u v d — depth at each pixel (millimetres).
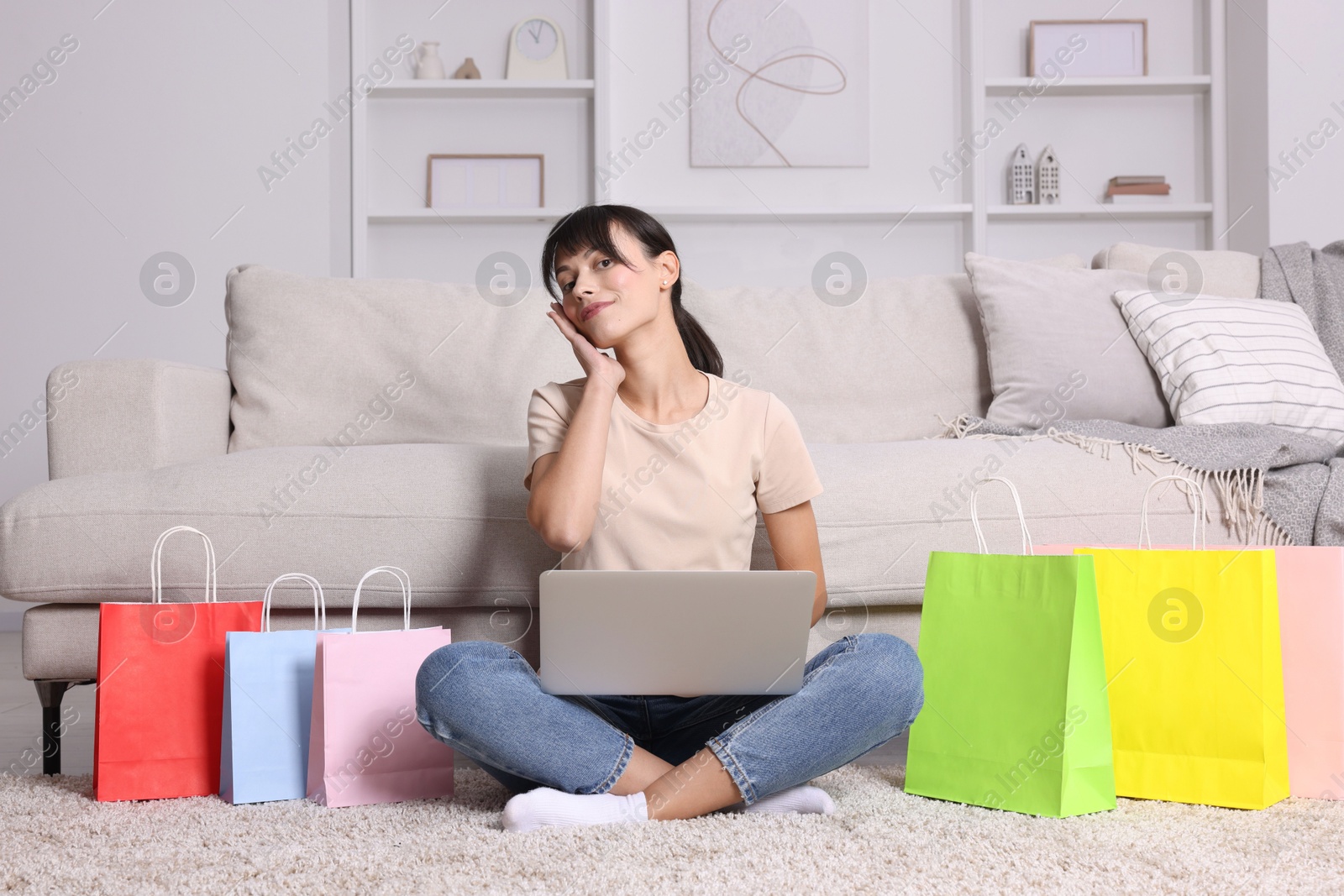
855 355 2199
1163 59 4172
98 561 1564
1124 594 1328
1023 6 4152
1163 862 1007
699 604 1129
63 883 969
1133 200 4074
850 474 1683
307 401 2098
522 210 3986
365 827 1161
